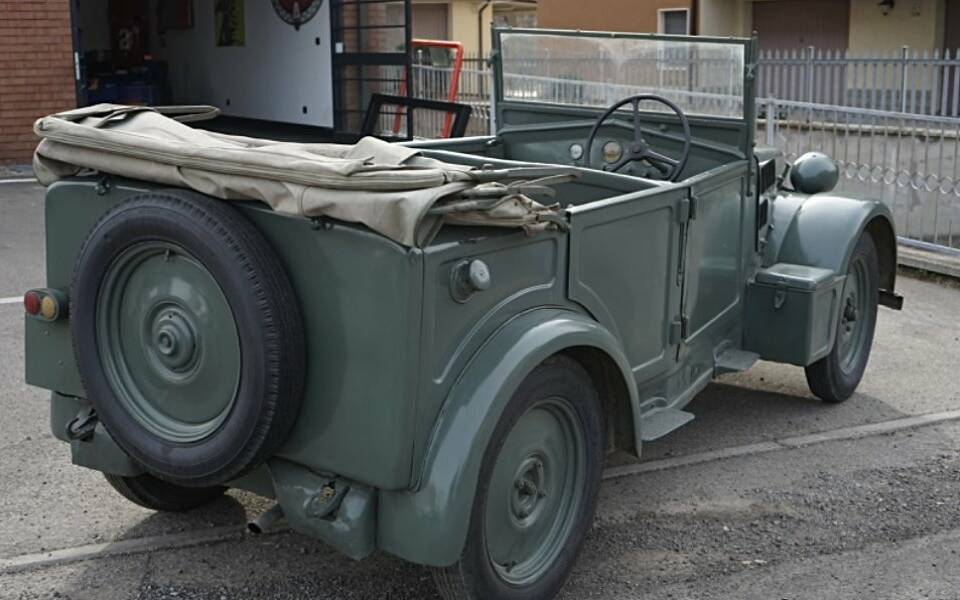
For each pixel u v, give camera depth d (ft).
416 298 9.19
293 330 9.45
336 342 9.55
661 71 16.12
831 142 31.37
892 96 39.93
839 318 17.03
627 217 12.21
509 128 17.69
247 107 57.00
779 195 18.01
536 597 10.85
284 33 53.01
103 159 10.50
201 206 9.62
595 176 14.07
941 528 13.19
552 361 10.70
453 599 10.20
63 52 42.55
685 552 12.48
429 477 9.53
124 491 12.57
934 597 11.51
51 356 11.50
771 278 16.06
